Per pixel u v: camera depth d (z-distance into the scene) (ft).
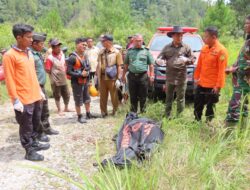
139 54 20.12
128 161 13.30
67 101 23.85
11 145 16.98
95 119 21.72
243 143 14.29
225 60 16.97
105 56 21.22
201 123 17.51
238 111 15.80
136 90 20.86
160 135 15.40
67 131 19.16
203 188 11.19
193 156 13.00
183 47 18.99
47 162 14.70
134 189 11.23
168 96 19.58
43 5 433.07
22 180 12.98
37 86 15.12
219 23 91.20
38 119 15.88
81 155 15.46
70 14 407.85
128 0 114.52
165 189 11.39
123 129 16.42
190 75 23.32
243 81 15.38
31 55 14.89
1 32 55.62
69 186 12.50
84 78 20.47
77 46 20.03
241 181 11.97
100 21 108.37
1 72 28.27
